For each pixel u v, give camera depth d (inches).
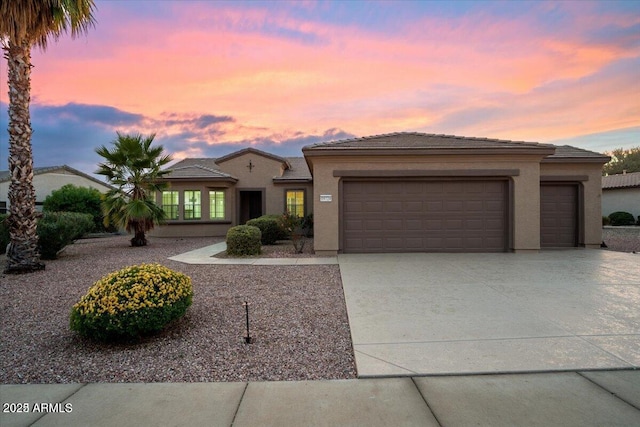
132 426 95.9
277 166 716.7
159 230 681.0
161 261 380.2
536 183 413.1
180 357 142.6
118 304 150.7
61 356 144.4
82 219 433.4
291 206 711.7
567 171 480.4
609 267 323.6
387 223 422.3
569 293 231.0
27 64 318.0
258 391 115.0
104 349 151.0
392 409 103.0
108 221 514.6
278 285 265.1
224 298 229.8
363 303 213.5
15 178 315.9
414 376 123.3
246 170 716.0
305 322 183.9
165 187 553.6
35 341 160.4
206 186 678.5
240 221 722.8
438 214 422.9
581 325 170.6
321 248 413.7
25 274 311.3
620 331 162.1
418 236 422.3
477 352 141.5
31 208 322.7
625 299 215.9
